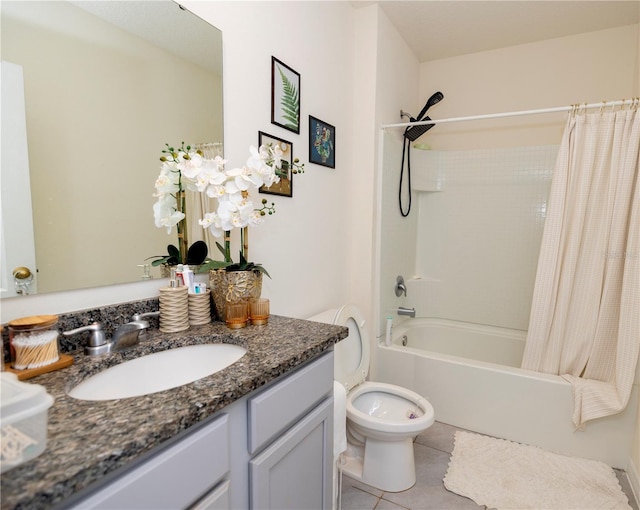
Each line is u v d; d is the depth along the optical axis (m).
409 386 2.18
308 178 1.77
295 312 1.71
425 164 2.77
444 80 2.87
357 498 1.52
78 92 0.88
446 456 1.78
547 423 1.82
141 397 0.65
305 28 1.68
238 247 1.36
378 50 2.13
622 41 2.36
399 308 2.64
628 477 1.63
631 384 1.62
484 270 2.72
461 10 2.17
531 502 1.47
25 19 0.78
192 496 0.64
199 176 1.04
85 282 0.91
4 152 0.76
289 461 0.93
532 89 2.61
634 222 1.68
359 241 2.22
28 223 0.80
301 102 1.68
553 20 2.29
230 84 1.29
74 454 0.48
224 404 0.67
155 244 1.07
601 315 1.81
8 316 0.78
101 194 0.93
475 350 2.68
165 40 1.07
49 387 0.69
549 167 2.48
